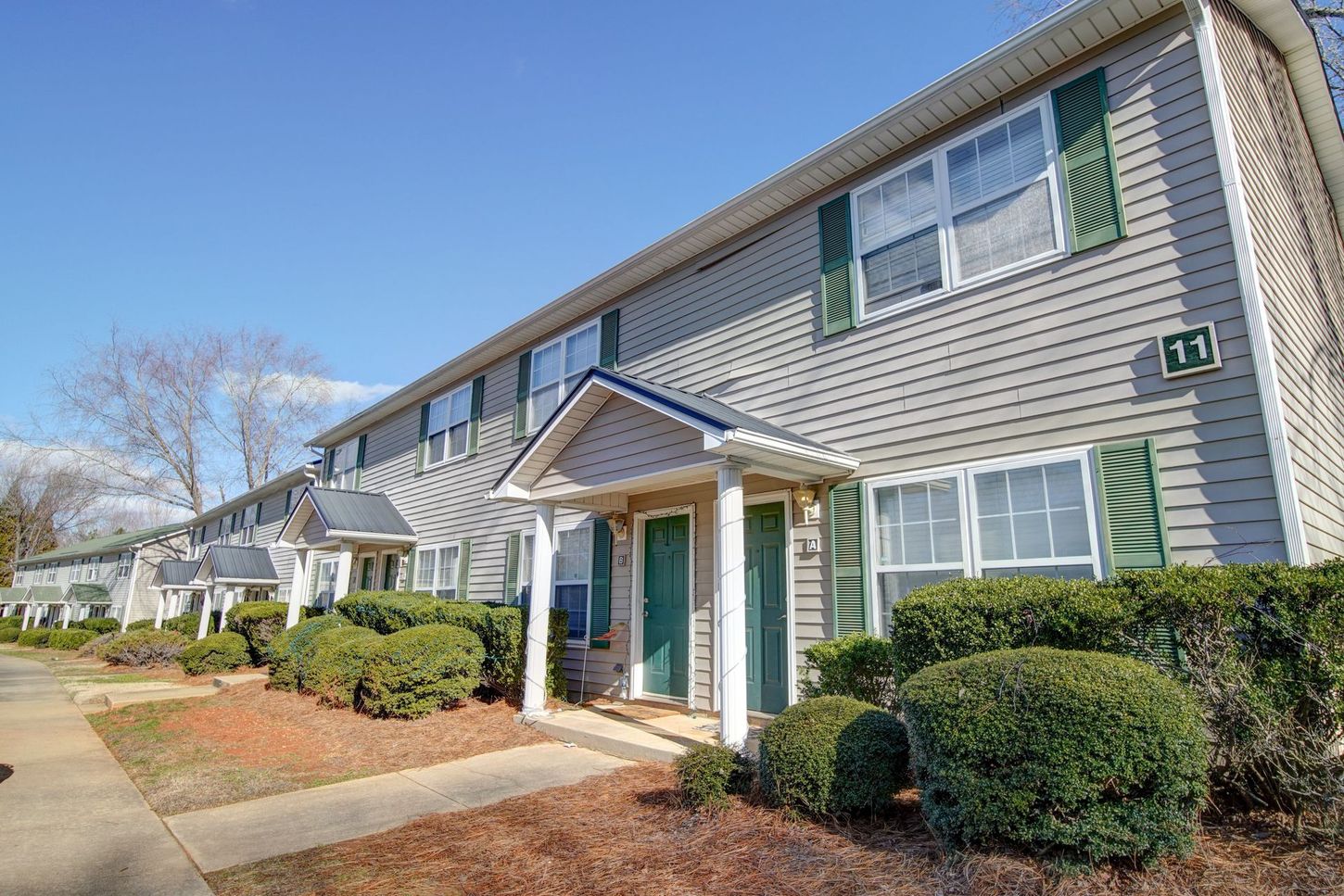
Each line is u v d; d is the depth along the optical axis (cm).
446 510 1362
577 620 997
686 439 647
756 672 736
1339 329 775
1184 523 480
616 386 699
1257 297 472
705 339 875
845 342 712
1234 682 346
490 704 891
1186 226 511
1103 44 575
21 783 607
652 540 907
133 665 1759
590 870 369
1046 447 553
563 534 1050
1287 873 296
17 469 4966
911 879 321
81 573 4253
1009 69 605
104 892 365
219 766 658
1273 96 667
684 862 370
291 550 2042
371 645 878
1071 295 560
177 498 3466
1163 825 299
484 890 353
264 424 3594
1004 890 298
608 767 596
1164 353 504
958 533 591
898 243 686
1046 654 348
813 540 695
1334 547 530
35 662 2173
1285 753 328
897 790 407
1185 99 526
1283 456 446
